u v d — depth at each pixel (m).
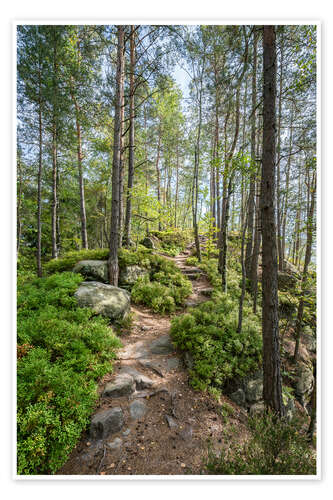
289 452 2.40
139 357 4.60
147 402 3.53
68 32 7.68
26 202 12.61
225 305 6.63
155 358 4.64
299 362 6.41
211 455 2.43
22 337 3.42
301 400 5.70
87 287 5.50
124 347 4.84
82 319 4.40
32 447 2.24
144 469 2.56
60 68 7.91
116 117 6.59
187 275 9.95
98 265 6.62
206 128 11.87
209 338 4.90
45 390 2.70
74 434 2.56
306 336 7.54
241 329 5.30
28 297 4.83
